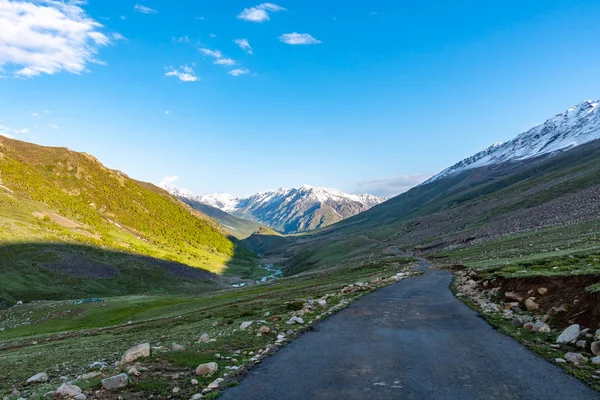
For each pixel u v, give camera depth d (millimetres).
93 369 15898
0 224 143500
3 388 14156
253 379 12242
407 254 133875
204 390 11156
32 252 132875
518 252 58281
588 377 11172
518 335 16844
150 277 158625
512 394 10227
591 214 85812
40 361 21750
